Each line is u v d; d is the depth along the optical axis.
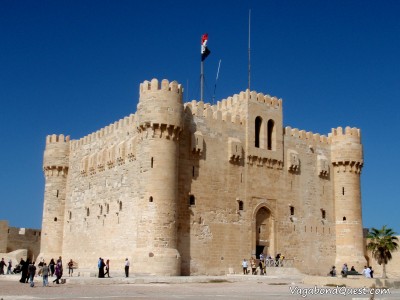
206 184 62.28
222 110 71.44
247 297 33.44
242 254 63.75
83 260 71.19
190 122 62.34
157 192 56.91
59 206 79.31
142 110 59.25
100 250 67.50
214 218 62.22
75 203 76.56
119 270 61.19
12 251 88.69
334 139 76.06
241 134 66.88
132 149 63.34
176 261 56.09
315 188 72.94
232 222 63.66
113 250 64.44
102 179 70.19
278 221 68.06
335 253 73.44
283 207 68.88
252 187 66.31
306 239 70.38
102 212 68.69
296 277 57.47
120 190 65.12
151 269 54.94
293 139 72.00
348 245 72.94
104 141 72.12
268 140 69.94
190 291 39.03
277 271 62.56
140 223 57.12
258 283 49.94
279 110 71.06
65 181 80.50
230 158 64.56
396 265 75.00
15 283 46.53
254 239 65.19
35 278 52.03
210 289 41.44
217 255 61.59
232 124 66.31
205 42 73.62
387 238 74.31
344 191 74.50
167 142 58.31
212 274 60.72
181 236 59.16
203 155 62.72
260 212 67.31
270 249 67.00
